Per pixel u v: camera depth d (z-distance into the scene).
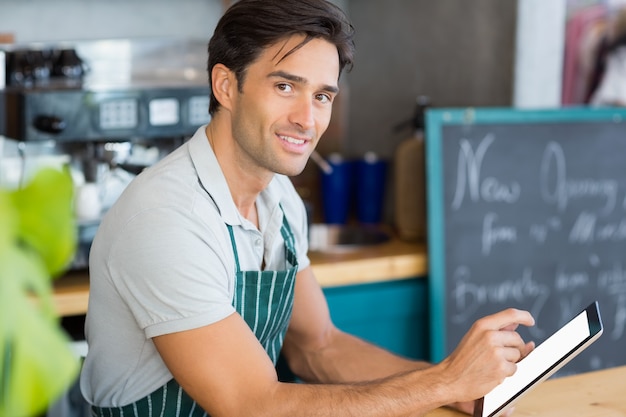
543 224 2.65
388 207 3.12
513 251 2.62
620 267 2.77
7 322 0.27
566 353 1.26
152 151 2.77
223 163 1.42
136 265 1.29
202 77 3.01
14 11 2.98
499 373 1.33
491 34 2.72
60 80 2.83
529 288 2.65
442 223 2.54
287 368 1.99
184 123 2.61
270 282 1.44
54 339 0.28
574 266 2.70
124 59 3.00
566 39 2.70
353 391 1.32
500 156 2.60
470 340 1.35
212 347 1.28
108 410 1.45
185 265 1.28
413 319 2.64
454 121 2.55
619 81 2.81
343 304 2.52
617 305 2.76
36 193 0.28
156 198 1.32
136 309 1.30
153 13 3.16
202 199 1.36
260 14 1.32
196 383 1.29
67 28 3.05
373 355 1.67
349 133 3.39
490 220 2.59
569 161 2.68
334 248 2.65
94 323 1.39
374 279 2.54
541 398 1.49
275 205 1.53
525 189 2.63
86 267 2.38
